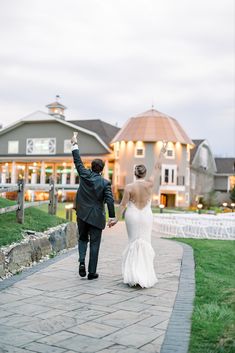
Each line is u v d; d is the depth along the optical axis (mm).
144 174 6949
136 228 6699
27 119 45938
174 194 42125
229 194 51031
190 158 47750
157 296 6113
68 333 4562
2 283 6730
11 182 45594
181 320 5008
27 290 6352
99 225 7055
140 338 4449
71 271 7828
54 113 48188
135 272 6566
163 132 41531
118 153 42562
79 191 7160
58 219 12148
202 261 9094
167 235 16281
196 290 6457
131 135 41688
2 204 11492
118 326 4812
